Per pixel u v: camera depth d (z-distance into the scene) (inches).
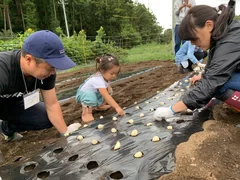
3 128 120.6
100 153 79.0
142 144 81.4
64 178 67.2
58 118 116.0
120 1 1662.2
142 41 1144.2
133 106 131.5
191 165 64.8
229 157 67.4
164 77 243.9
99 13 1632.6
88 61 510.9
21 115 117.3
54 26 1536.7
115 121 110.3
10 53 93.2
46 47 79.7
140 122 103.1
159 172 64.2
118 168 68.7
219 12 79.3
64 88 248.4
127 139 87.0
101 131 99.0
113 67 128.0
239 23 81.0
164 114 96.7
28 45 81.2
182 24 81.9
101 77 131.3
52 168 73.7
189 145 74.7
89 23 1738.4
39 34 81.4
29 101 105.0
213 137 78.4
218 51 79.2
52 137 119.9
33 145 110.0
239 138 78.5
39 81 104.7
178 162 67.2
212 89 80.1
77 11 1723.7
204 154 69.0
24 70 91.8
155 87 203.0
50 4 1617.9
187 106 88.4
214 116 97.0
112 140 88.1
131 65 408.2
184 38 83.0
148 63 412.5
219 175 60.1
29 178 70.1
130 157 73.9
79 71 382.6
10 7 1609.3
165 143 79.8
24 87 101.9
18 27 1615.4
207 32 78.4
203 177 59.6
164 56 474.3
